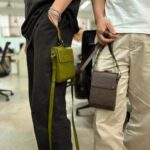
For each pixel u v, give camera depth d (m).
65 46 1.25
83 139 2.15
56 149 1.29
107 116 1.25
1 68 4.09
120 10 1.19
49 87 1.21
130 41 1.18
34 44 1.23
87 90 2.56
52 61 1.20
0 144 2.09
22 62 6.75
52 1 1.24
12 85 5.30
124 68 1.24
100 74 1.20
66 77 1.24
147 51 1.17
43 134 1.27
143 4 1.15
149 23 1.15
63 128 1.28
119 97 1.25
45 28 1.19
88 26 10.78
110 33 1.20
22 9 9.76
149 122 1.25
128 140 1.33
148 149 1.30
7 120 2.79
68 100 3.53
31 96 1.31
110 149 1.25
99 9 1.28
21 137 2.25
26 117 2.90
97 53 1.28
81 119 2.79
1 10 9.62
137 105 1.28
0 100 3.86
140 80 1.23
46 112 1.25
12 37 9.51
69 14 1.25
